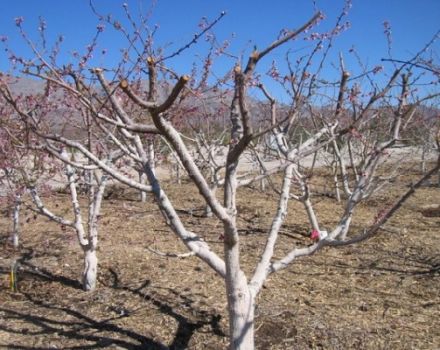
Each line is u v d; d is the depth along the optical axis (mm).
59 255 6293
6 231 7367
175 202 9531
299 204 9367
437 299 4887
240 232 7426
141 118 4465
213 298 4902
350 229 7555
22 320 4516
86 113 4246
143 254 6211
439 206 9070
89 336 4215
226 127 7277
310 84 4422
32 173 5078
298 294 4984
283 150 3865
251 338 3250
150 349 4012
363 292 5074
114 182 10797
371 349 3930
